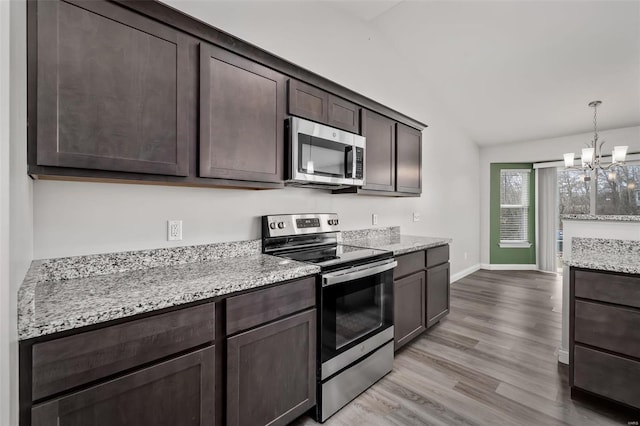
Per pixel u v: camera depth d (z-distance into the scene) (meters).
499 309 3.41
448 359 2.28
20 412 0.79
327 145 2.01
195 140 1.41
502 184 5.73
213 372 1.19
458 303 3.62
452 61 3.55
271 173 1.73
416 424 1.59
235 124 1.56
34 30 1.00
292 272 1.48
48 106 1.02
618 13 2.58
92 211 1.38
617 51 3.00
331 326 1.66
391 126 2.77
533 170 5.61
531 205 5.64
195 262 1.70
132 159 1.21
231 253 1.87
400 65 3.51
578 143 4.94
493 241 5.71
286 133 1.81
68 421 0.86
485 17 2.85
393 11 2.87
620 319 1.63
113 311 0.93
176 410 1.09
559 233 5.38
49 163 1.02
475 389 1.90
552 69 3.41
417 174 3.15
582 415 1.65
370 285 1.94
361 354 1.84
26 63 0.97
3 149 0.61
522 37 3.02
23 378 0.80
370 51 3.08
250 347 1.31
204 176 1.43
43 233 1.25
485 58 3.41
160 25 1.28
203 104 1.42
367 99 2.39
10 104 0.71
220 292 1.20
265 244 2.03
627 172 4.64
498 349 2.44
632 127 4.51
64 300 1.01
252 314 1.32
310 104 1.95
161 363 1.05
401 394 1.86
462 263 5.10
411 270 2.47
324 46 2.59
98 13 1.12
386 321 2.08
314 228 2.31
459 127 4.94
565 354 2.20
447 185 4.59
